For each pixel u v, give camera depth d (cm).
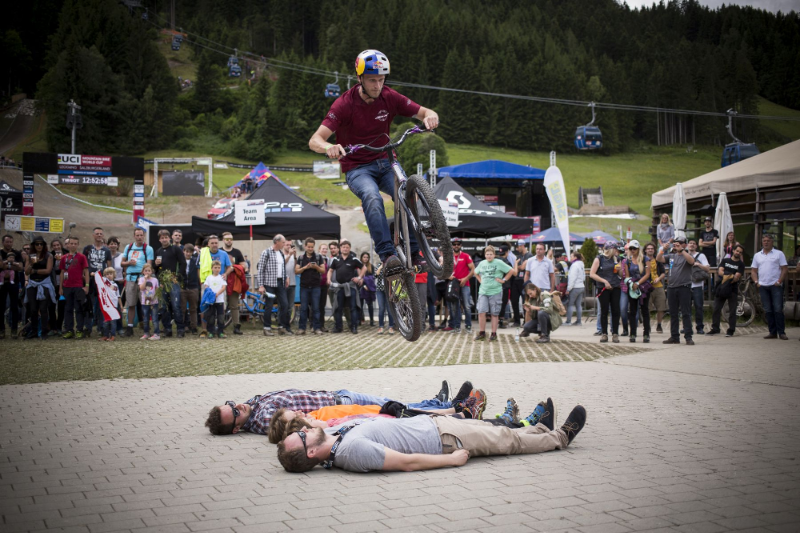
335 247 1535
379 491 343
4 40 13925
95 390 681
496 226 1617
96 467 399
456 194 1658
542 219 4116
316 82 13138
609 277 1173
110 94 11438
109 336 1203
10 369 828
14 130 12250
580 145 3953
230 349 1071
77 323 1236
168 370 828
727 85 14212
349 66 14475
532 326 1202
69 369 831
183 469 395
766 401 598
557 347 1116
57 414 562
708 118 13962
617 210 7569
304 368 855
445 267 439
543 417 453
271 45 17775
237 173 9525
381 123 511
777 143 12900
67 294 1220
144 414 564
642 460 401
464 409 473
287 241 1463
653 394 640
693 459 401
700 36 18175
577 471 378
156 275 1300
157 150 11794
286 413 450
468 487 348
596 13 18938
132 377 770
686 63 14938
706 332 1316
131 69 12800
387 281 479
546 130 13250
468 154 12294
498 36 15788
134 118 11625
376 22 15675
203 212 5756
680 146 14000
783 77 14500
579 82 13675
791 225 1747
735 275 1222
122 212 5441
